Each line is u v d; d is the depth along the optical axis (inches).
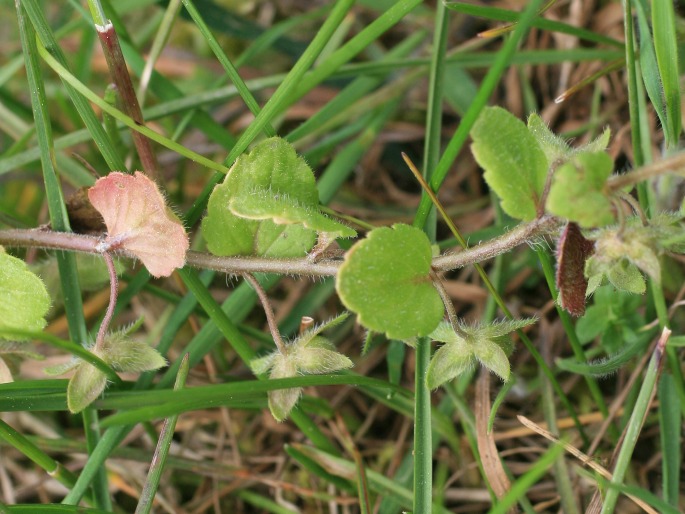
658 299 5.5
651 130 6.2
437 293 4.7
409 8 5.4
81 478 5.2
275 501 6.2
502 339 4.9
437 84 5.8
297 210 4.7
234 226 5.0
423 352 5.2
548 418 6.0
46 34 5.2
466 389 6.2
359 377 5.2
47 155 5.2
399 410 5.9
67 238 5.1
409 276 4.6
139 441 6.4
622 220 4.2
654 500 4.9
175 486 6.3
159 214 4.8
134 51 6.1
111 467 6.2
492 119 4.5
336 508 6.0
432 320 4.6
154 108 6.1
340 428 6.0
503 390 5.2
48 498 6.3
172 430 5.2
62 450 5.9
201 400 4.9
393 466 6.1
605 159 4.1
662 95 5.4
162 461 5.2
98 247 4.9
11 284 4.9
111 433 5.2
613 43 6.1
